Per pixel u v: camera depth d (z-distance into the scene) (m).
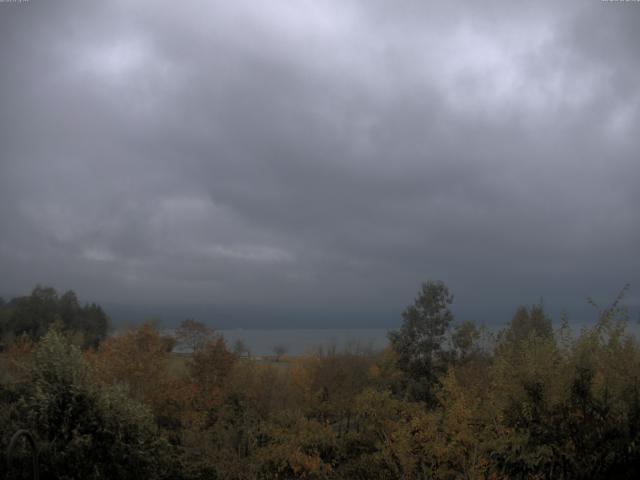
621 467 11.11
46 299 45.53
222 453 22.34
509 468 12.34
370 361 33.75
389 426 21.56
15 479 12.96
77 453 13.98
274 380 29.80
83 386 15.03
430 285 33.50
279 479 22.20
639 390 11.46
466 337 30.17
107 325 47.62
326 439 22.86
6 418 13.98
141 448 16.05
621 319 12.21
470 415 15.41
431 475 16.94
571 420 11.55
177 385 28.56
